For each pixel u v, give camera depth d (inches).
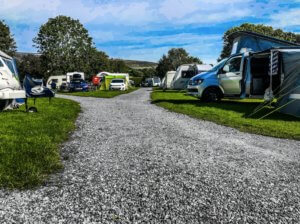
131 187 148.9
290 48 422.0
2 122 296.8
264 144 241.8
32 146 206.5
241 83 543.8
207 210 125.8
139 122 346.3
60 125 296.8
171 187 149.3
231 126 321.7
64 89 1627.7
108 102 641.6
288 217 120.6
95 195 139.5
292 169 178.4
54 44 2352.4
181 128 309.1
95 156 201.3
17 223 113.9
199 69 1058.7
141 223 115.0
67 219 117.3
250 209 127.0
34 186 147.9
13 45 2224.4
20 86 425.1
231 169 176.9
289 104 402.6
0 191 140.9
